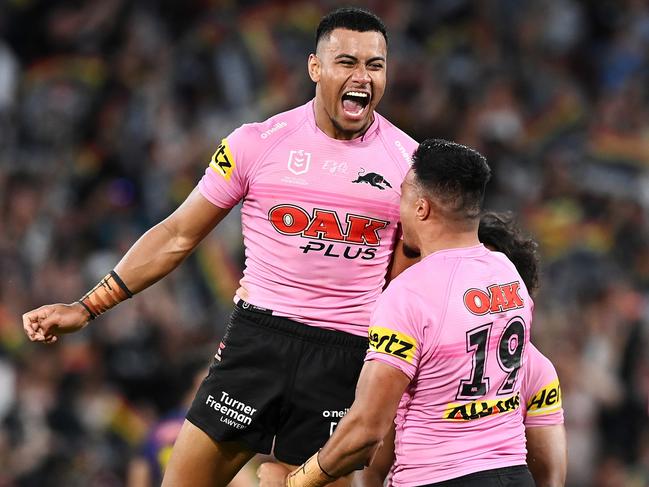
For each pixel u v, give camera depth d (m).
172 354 36.62
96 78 48.88
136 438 35.12
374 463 16.56
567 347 37.75
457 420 14.98
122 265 16.33
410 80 46.97
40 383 35.03
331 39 15.44
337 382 15.91
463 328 14.85
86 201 43.41
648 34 53.38
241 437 16.17
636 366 38.31
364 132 15.90
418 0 51.50
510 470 15.08
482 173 15.26
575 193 45.59
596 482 36.59
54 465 34.00
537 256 17.03
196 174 43.91
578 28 53.19
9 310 37.75
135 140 45.59
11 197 41.91
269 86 47.72
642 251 43.75
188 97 47.44
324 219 15.59
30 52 49.44
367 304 15.94
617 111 49.19
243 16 49.94
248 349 15.96
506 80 49.19
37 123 46.91
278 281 15.81
